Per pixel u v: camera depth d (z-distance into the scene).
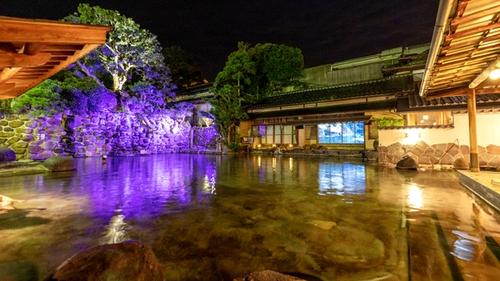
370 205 5.32
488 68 5.50
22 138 14.51
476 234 3.65
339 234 3.73
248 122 26.16
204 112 27.36
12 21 2.52
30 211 4.95
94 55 21.36
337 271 2.70
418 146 12.00
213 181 8.47
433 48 4.25
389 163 12.78
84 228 4.01
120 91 22.81
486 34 3.85
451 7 2.99
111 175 9.88
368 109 17.61
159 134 25.34
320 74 26.98
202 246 3.34
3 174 9.63
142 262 2.09
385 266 2.79
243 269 2.76
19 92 6.06
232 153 23.27
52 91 15.84
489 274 2.58
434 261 2.88
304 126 22.53
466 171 7.93
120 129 21.84
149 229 3.97
